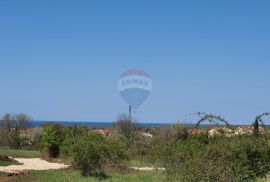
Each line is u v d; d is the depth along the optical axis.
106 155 31.30
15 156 50.06
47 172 30.98
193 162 14.55
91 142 30.69
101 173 30.30
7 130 77.31
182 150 16.41
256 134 15.73
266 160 14.93
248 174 14.56
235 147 14.66
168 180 16.97
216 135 15.98
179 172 15.20
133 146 37.44
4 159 41.72
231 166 14.45
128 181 26.83
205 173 14.32
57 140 49.38
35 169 34.62
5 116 80.38
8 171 32.84
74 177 28.52
